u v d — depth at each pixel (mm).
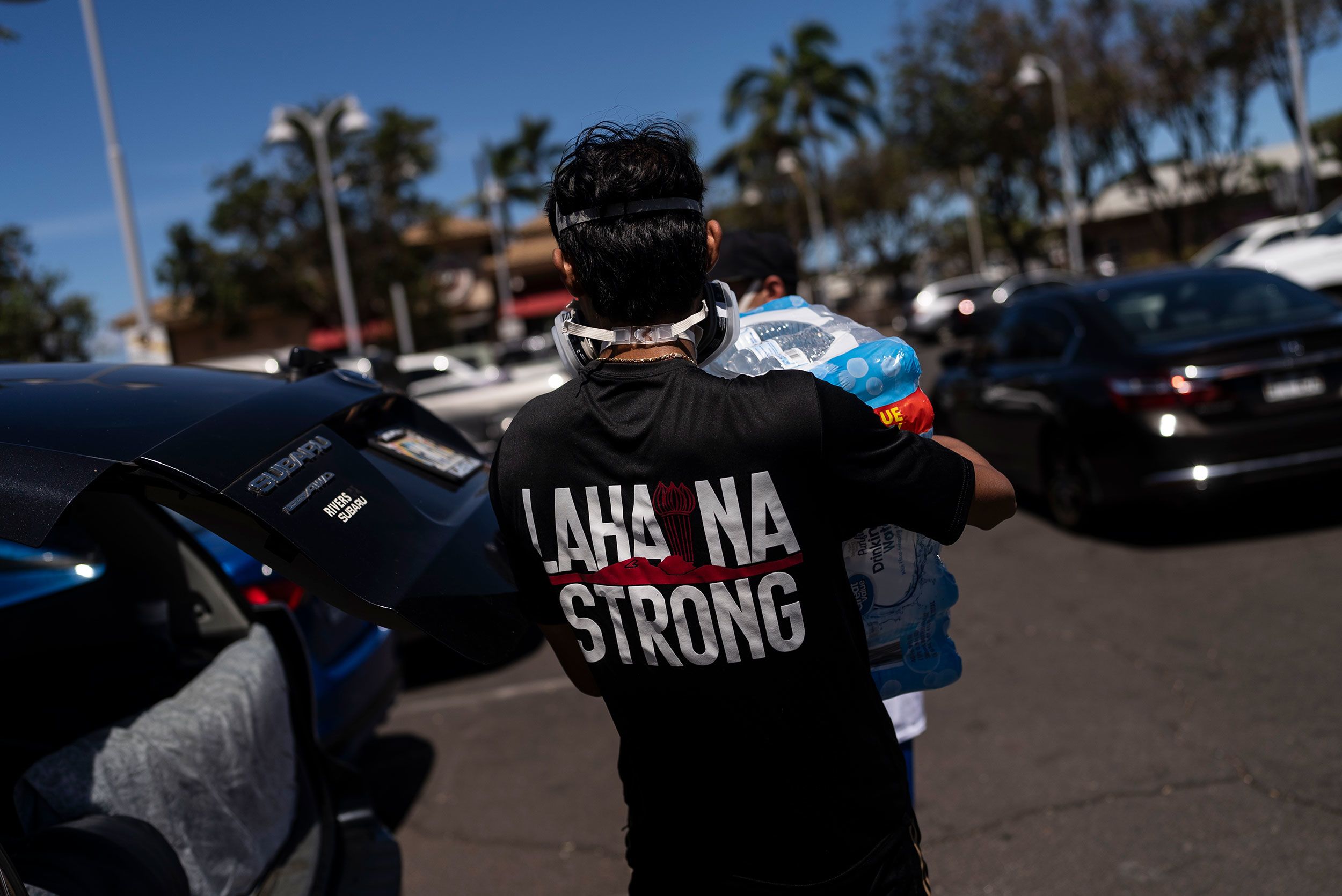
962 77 31844
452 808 3773
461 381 12023
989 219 46156
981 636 4891
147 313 12227
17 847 1623
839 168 48500
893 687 1629
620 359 1388
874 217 50188
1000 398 7078
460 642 1547
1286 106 27234
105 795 1797
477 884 3215
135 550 2445
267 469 1590
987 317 22625
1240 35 26750
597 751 4156
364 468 1752
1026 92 30672
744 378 1326
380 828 2350
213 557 2494
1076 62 30312
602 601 1357
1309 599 4738
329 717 3443
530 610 1467
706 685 1327
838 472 1303
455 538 1738
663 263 1358
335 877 2162
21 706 2225
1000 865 2967
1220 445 5438
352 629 3756
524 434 1379
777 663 1313
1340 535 5621
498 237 38750
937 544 1548
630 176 1354
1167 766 3406
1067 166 29078
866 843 1366
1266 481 5445
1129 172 34094
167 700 2055
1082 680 4211
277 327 40219
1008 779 3463
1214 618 4695
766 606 1302
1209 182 31078
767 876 1358
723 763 1347
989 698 4152
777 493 1284
